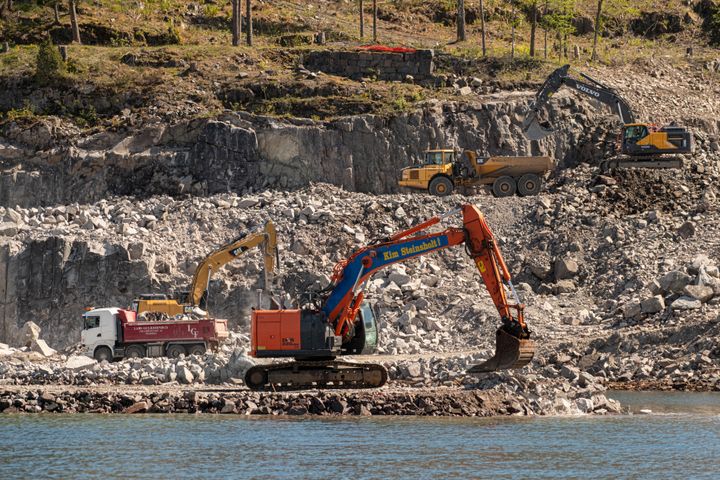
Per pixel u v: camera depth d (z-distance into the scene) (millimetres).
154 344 140875
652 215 171750
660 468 79500
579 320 149250
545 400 107188
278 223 176625
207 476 77125
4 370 126062
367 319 111625
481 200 181625
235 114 197875
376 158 194250
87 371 123375
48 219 183750
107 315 141000
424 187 184250
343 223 176375
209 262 153375
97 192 194500
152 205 186500
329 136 194625
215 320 141625
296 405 104688
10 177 195750
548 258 167125
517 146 198500
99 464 80938
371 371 113312
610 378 129375
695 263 151750
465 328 148250
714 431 93875
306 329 110500
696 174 189250
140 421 99250
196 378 121875
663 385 124062
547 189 188125
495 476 77062
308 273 163375
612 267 161750
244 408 104562
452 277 163500
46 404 106500
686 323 137250
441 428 95312
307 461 81688
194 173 194125
